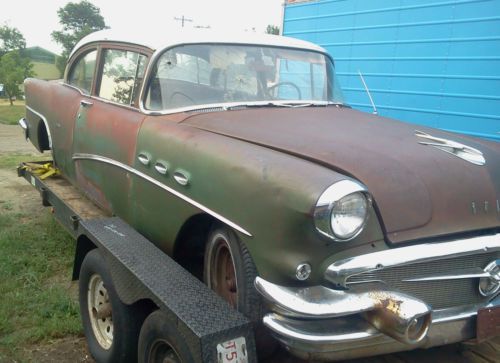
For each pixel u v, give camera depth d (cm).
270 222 223
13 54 3638
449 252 229
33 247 475
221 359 210
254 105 350
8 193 690
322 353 214
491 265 249
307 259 217
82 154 415
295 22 874
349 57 777
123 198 353
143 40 363
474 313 246
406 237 228
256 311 243
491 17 593
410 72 690
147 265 262
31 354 317
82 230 319
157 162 304
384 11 715
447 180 250
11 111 2422
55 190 467
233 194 243
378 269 218
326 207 205
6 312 356
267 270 227
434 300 243
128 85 366
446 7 638
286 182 221
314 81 402
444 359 302
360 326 218
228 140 272
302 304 211
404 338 207
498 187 266
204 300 232
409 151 265
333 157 246
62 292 390
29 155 1023
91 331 316
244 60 368
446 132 329
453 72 638
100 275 294
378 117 361
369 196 217
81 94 438
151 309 279
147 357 253
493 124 601
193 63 349
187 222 285
